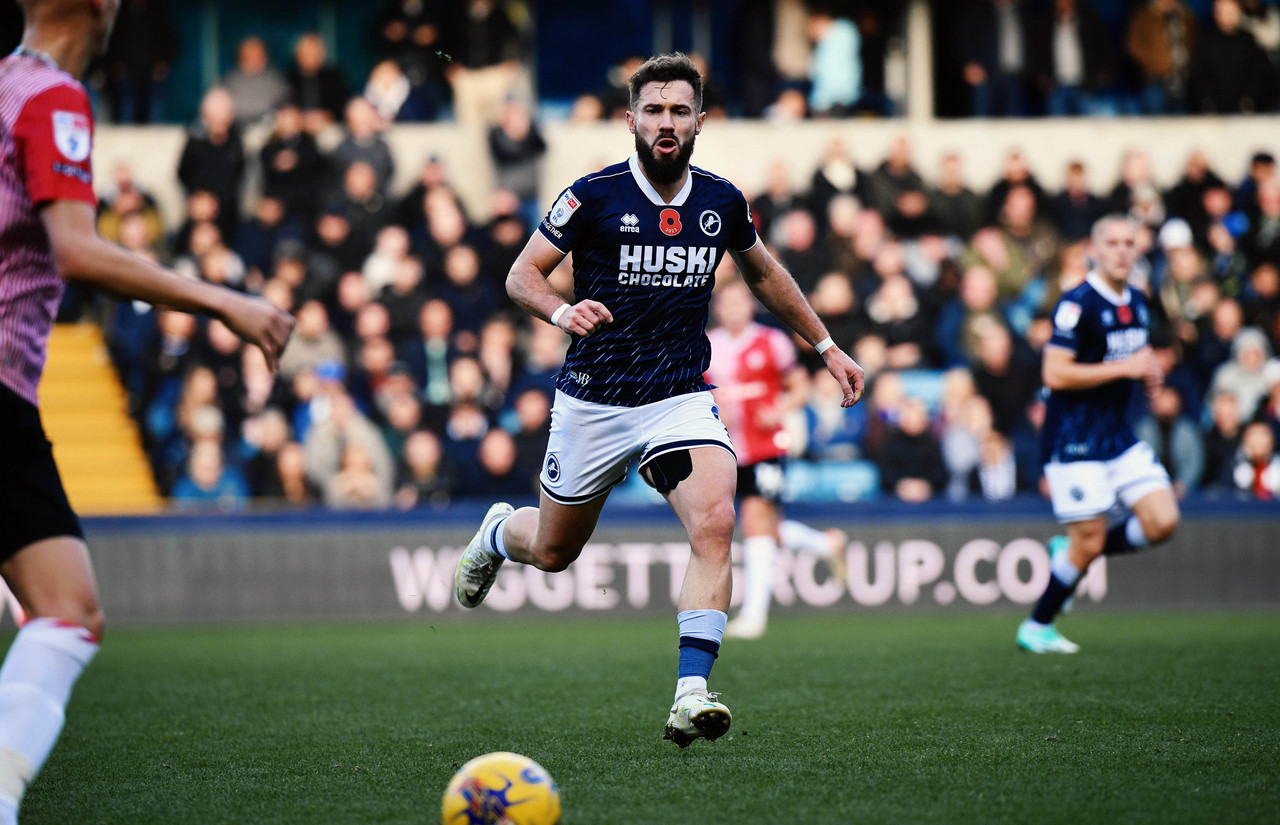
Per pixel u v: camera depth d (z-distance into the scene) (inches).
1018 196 1140.5
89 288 261.3
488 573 469.1
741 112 1398.9
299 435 1025.5
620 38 1432.1
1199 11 1402.6
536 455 982.4
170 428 1064.2
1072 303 617.0
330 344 1047.6
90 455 1077.1
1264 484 1008.9
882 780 337.1
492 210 1210.0
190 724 459.2
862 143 1291.8
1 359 270.5
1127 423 630.5
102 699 529.3
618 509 933.8
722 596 373.7
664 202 383.9
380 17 1307.8
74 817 311.7
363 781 349.4
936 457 1000.9
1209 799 313.0
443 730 434.3
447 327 1053.2
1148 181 1170.6
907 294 1074.7
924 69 1347.2
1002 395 1041.5
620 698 508.7
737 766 358.6
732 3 1430.9
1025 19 1298.0
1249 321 1116.5
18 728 266.2
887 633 780.0
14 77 271.1
